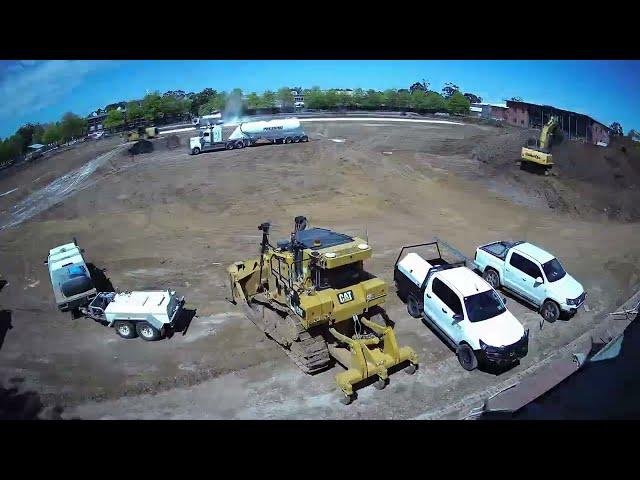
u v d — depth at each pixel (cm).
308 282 1112
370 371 1047
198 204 2622
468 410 1020
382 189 2841
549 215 2570
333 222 2375
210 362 1199
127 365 1195
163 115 5447
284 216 2464
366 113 5950
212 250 1989
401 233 2202
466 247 2020
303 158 3466
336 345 1183
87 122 5006
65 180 3238
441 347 1266
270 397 1071
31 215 2580
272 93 6166
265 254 1345
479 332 1147
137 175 3128
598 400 1027
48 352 1259
